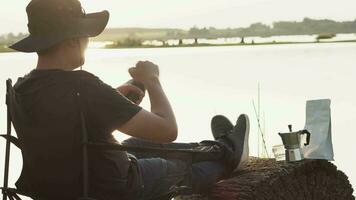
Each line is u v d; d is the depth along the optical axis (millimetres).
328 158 3928
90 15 2895
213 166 3506
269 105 10984
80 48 2846
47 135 2742
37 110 2746
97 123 2750
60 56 2807
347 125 8797
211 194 3637
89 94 2734
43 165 2799
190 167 3400
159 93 3018
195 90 14141
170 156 3344
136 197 2975
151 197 3088
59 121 2721
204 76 18203
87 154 2785
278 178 3729
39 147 2773
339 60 23078
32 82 2787
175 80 16984
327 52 29422
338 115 9734
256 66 22031
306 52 30672
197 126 8945
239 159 3576
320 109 4090
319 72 17953
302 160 3939
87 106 2732
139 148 2777
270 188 3674
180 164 3268
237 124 3662
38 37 2801
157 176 3084
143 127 2785
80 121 2727
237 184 3604
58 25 2783
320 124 4039
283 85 14820
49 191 2846
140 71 3055
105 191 2832
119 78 16406
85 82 2746
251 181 3623
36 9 2789
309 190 3916
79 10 2857
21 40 2836
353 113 9836
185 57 30812
